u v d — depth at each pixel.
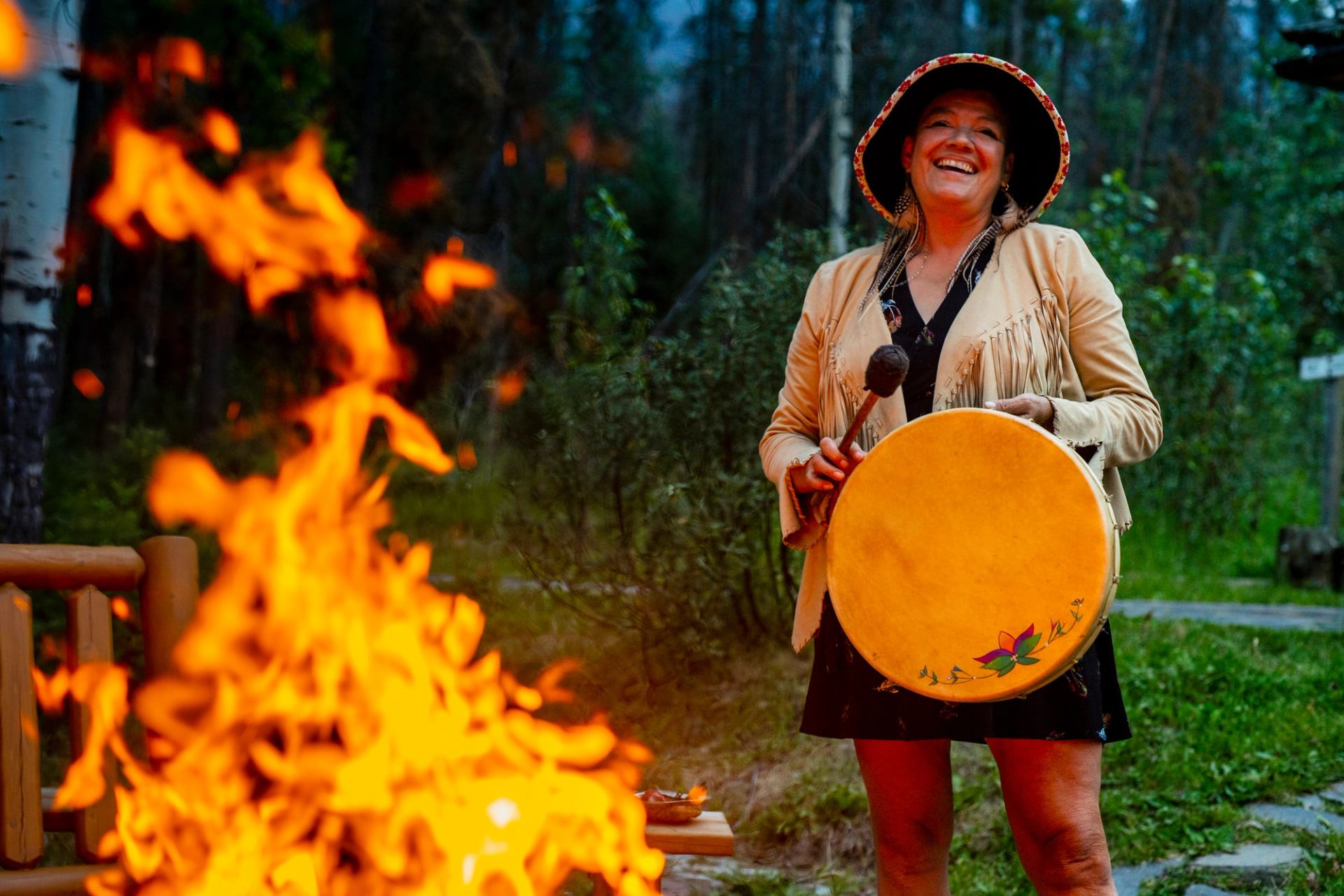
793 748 4.79
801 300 5.46
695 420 5.37
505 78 17.02
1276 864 3.51
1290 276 17.03
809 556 2.52
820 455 2.39
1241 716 4.62
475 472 7.26
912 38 15.62
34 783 2.29
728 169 23.84
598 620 5.58
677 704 5.21
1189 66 30.22
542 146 20.41
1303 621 6.66
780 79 20.20
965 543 2.23
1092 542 2.13
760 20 20.67
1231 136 26.19
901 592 2.27
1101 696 2.29
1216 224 28.00
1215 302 10.90
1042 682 2.13
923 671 2.23
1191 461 9.91
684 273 25.73
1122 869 3.66
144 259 14.83
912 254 2.50
